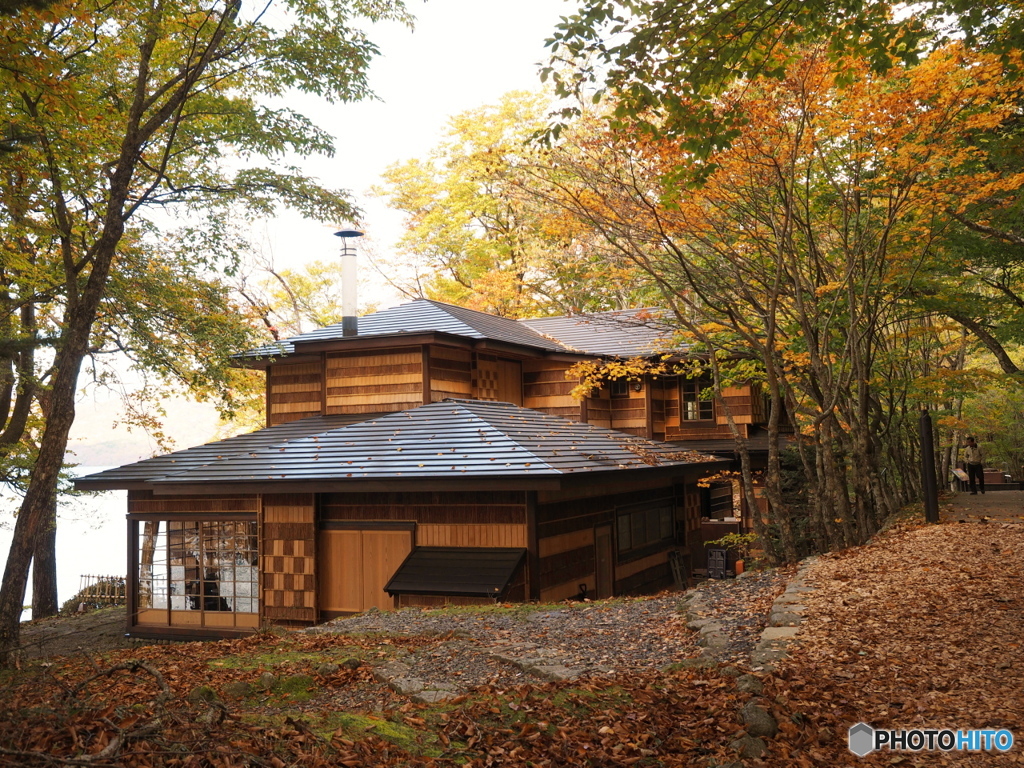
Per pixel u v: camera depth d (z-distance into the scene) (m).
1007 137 11.27
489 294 30.05
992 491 20.75
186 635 15.84
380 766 4.63
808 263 12.88
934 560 9.66
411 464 13.62
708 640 7.54
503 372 22.00
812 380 13.74
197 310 17.86
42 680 6.59
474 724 5.45
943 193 10.80
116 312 16.58
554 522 14.26
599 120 11.04
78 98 9.36
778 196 12.19
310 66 13.50
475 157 12.34
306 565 14.77
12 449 18.98
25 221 13.16
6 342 9.63
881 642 6.70
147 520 16.58
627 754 5.03
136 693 6.18
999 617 7.02
